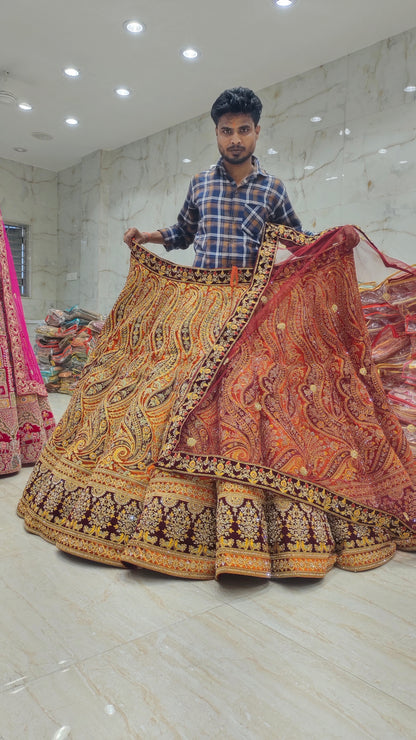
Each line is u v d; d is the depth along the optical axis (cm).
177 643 118
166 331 193
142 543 148
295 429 170
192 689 103
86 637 119
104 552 154
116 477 161
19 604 133
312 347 187
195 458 156
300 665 110
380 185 469
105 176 769
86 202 798
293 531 150
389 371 248
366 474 176
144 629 123
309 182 524
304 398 179
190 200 219
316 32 468
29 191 846
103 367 204
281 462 158
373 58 473
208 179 210
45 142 744
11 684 103
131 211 736
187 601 137
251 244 204
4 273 269
